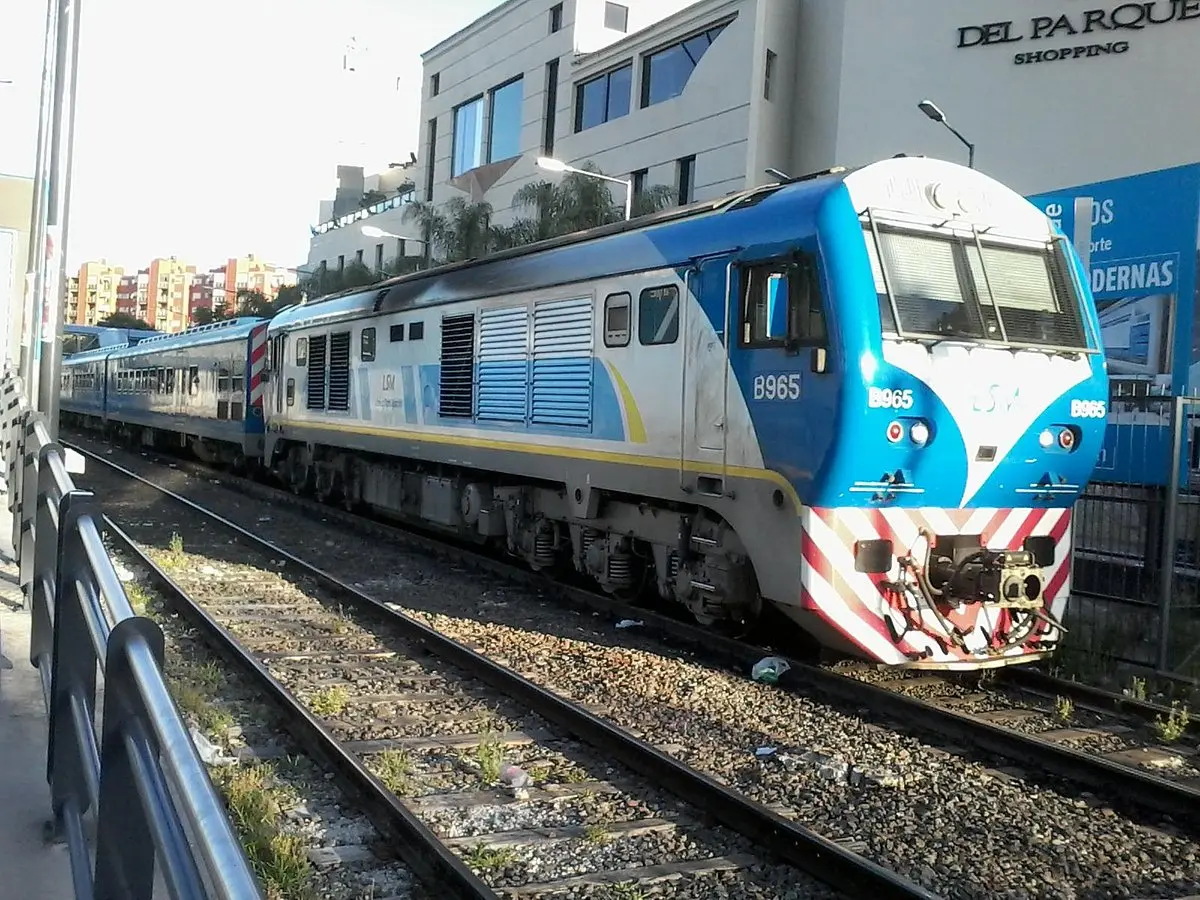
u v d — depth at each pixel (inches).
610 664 299.1
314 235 2090.3
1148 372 423.2
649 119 1200.2
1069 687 283.9
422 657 303.3
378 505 563.8
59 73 371.2
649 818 191.5
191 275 5226.4
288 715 236.7
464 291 442.0
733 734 241.4
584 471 361.1
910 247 277.3
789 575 273.7
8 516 415.2
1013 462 284.0
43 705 183.6
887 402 263.4
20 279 648.4
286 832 177.3
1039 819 196.9
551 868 170.2
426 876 163.0
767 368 281.6
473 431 432.5
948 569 277.6
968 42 936.3
